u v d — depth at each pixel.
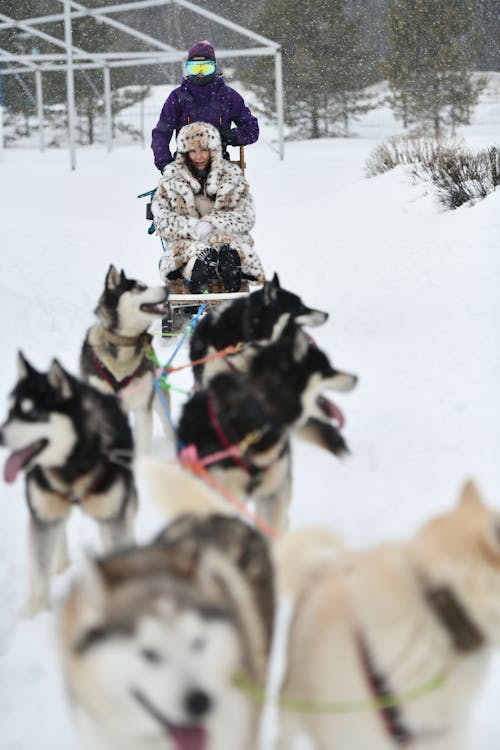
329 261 11.72
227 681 2.03
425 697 2.01
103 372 5.14
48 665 3.19
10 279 10.70
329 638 2.09
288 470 3.82
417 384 6.34
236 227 7.50
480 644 1.97
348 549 2.39
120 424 3.65
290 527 4.24
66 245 13.93
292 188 20.42
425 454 5.08
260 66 36.28
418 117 36.09
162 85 44.47
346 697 2.05
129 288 5.10
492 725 2.73
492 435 5.24
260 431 3.55
